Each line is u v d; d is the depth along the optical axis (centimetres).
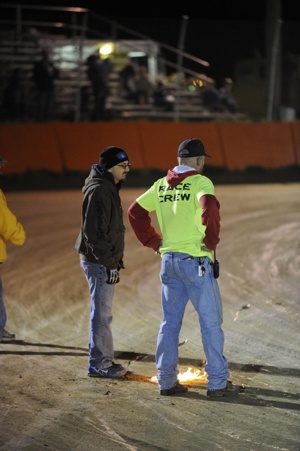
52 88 4328
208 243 1055
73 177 3819
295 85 5856
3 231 1373
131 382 1182
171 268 1095
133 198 3353
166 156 4034
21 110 4428
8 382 1187
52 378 1205
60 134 3881
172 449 912
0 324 1420
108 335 1209
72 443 938
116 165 1179
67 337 1447
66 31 5831
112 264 1176
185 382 1177
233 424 991
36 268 2072
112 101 4775
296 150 4366
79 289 1839
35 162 3800
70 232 2586
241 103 6172
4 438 957
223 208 3073
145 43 5416
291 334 1434
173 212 1091
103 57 5147
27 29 4991
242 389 1129
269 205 3155
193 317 1575
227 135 4216
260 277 1922
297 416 1015
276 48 4862
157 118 4753
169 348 1112
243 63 6181
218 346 1095
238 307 1647
